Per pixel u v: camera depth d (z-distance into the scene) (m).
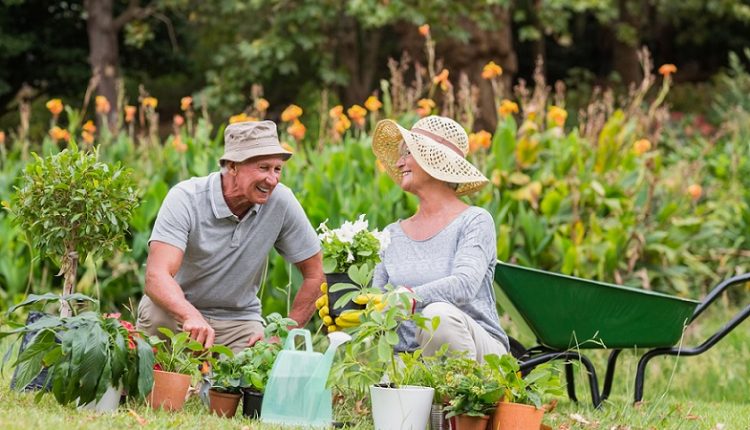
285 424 4.04
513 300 5.25
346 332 4.40
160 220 4.84
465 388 3.94
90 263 8.43
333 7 18.80
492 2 17.91
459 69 18.94
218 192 4.92
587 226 9.05
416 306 4.52
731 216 10.85
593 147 9.55
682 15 24.86
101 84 19.39
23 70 21.17
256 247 5.08
